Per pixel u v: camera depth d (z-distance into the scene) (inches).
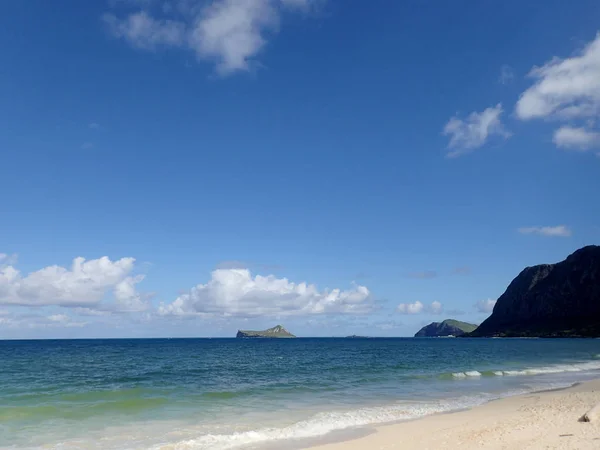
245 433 706.8
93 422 799.1
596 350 3698.3
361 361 2497.5
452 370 1844.2
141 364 2305.6
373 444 629.0
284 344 6599.4
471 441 609.9
